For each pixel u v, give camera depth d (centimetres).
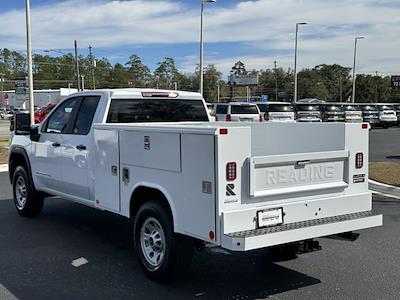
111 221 809
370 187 1098
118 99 659
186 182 472
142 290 506
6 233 730
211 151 442
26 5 2105
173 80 13088
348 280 533
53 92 5847
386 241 685
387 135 2994
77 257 617
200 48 3334
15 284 524
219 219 440
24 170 825
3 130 3528
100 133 615
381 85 12769
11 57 13988
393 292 497
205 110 756
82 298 486
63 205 935
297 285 520
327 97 13175
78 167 671
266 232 445
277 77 12975
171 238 500
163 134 498
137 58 13225
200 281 532
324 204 498
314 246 535
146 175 529
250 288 511
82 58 12419
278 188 471
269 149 606
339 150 529
